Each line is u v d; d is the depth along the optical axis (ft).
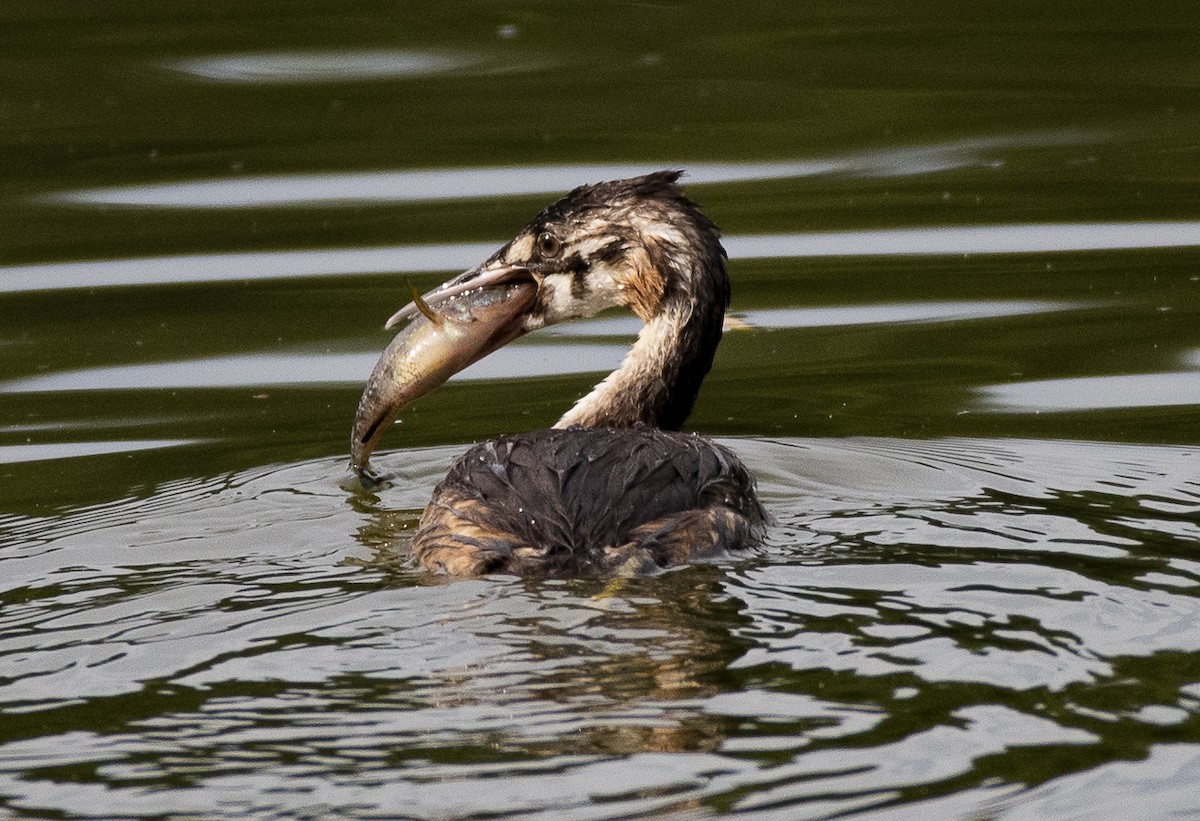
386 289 55.62
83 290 56.49
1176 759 25.54
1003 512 37.58
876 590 31.81
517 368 52.34
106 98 72.95
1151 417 46.19
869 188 64.23
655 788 24.72
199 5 83.56
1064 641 29.40
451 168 65.67
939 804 24.43
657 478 34.68
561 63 76.74
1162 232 59.31
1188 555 33.94
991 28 80.84
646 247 41.86
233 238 60.13
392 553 35.60
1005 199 62.64
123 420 47.06
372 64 76.84
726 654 28.86
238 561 35.22
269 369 50.90
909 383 49.24
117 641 30.42
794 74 74.84
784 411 47.62
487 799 24.48
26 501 40.73
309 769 25.50
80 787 25.23
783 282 56.34
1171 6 82.89
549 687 27.78
